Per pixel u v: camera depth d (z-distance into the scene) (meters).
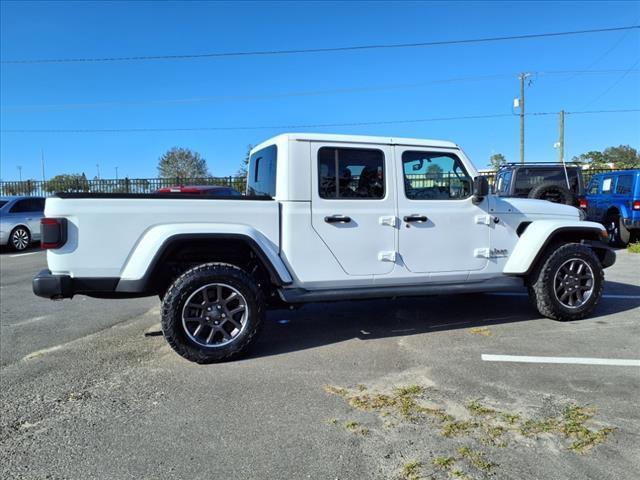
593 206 13.64
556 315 5.63
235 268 4.54
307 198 4.73
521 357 4.52
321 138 4.79
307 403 3.62
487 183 5.09
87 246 4.23
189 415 3.47
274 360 4.56
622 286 7.66
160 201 4.36
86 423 3.38
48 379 4.19
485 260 5.42
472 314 6.12
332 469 2.77
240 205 4.55
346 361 4.51
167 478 2.72
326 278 4.82
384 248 5.00
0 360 4.71
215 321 4.48
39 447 3.07
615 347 4.77
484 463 2.80
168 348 4.98
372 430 3.21
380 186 4.99
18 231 14.31
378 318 6.00
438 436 3.12
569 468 2.74
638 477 2.65
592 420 3.29
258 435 3.17
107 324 6.00
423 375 4.13
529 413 3.40
